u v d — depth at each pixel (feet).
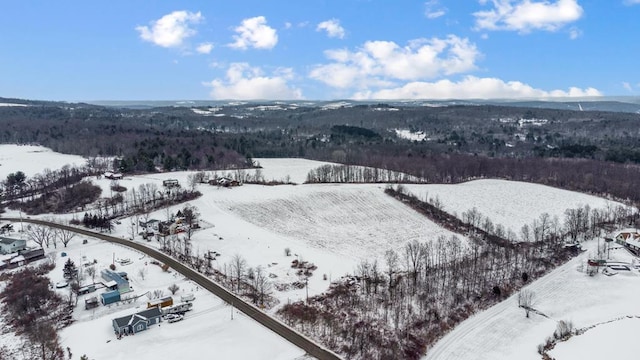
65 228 510.58
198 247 449.06
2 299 341.62
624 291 398.83
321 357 276.00
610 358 298.35
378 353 289.94
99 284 359.25
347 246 492.95
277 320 317.83
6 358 270.05
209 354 272.92
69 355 270.26
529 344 316.60
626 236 517.96
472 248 494.59
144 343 283.59
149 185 650.43
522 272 428.15
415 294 369.30
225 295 349.82
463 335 326.44
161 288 357.00
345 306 343.26
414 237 533.14
